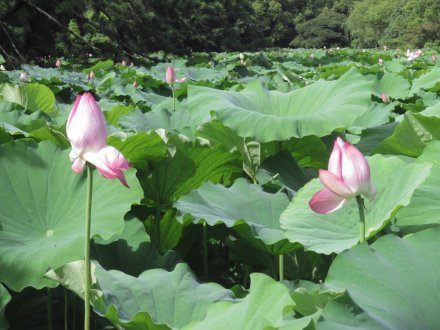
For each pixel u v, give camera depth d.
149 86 10.73
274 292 1.93
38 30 30.88
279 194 3.29
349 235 2.74
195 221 2.87
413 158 3.87
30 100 6.71
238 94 4.64
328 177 2.24
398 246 2.13
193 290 2.41
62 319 3.03
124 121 5.10
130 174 2.95
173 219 3.41
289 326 1.74
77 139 2.10
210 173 3.89
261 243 2.87
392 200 2.67
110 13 30.05
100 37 28.70
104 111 5.45
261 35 68.69
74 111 2.11
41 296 3.05
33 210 2.93
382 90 8.04
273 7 103.31
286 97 4.60
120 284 2.38
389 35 77.94
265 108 4.55
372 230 2.46
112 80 10.92
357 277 2.04
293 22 105.62
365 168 2.24
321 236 2.74
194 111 4.42
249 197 3.26
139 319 2.06
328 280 2.09
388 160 2.89
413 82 7.95
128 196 2.87
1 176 2.98
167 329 2.08
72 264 2.29
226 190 3.28
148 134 3.41
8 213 2.88
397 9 78.62
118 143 3.44
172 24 34.53
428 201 2.91
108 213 2.81
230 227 3.01
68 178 3.03
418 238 2.16
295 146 4.13
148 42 31.70
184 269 2.51
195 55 32.88
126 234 3.01
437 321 1.86
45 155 3.10
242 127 3.94
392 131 4.72
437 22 67.50
